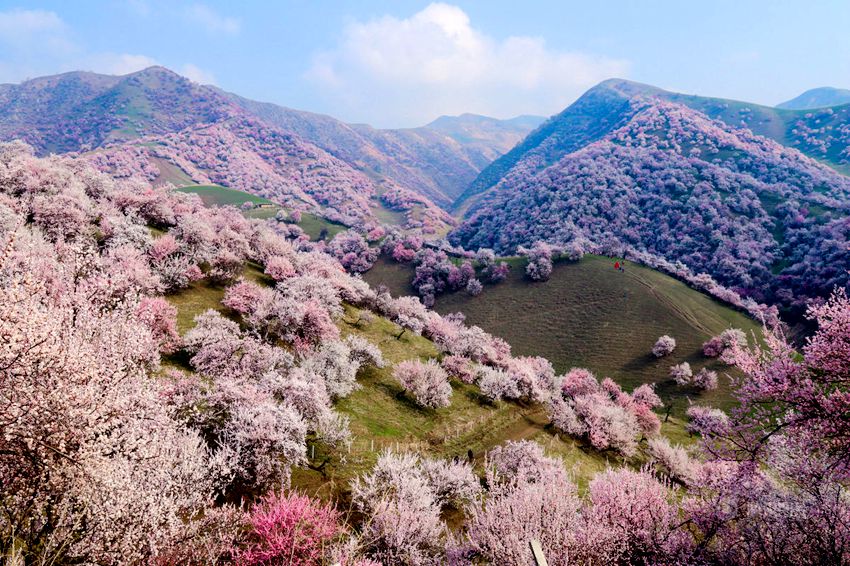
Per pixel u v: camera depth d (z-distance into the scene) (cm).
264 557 942
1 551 619
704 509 1060
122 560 702
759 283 14000
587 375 6159
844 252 12912
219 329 2711
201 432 1587
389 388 3209
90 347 873
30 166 4166
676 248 17062
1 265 778
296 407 1972
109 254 3100
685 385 8112
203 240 4216
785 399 850
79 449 677
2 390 620
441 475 1822
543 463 2150
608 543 997
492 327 11331
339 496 1588
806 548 877
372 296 5219
